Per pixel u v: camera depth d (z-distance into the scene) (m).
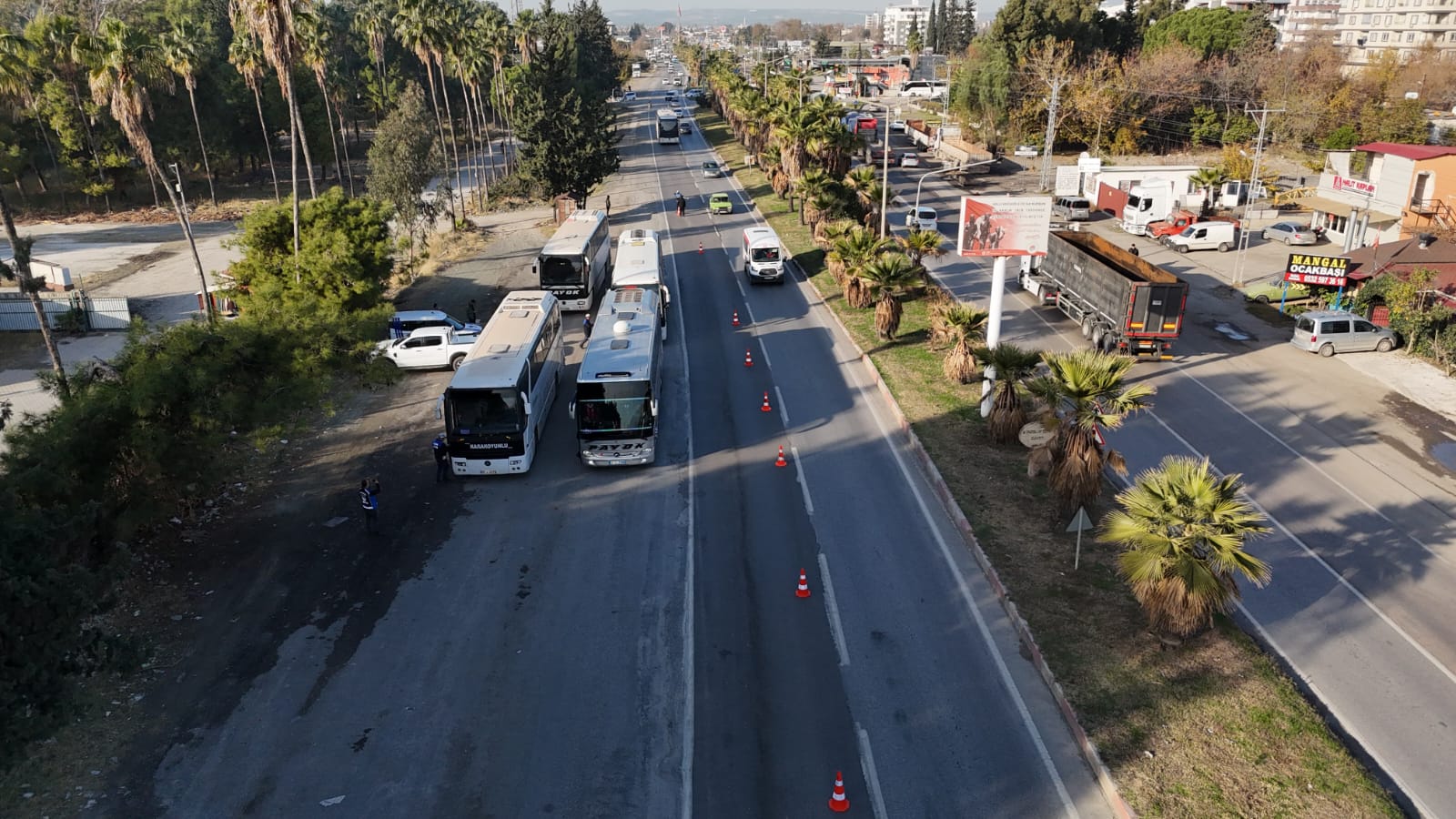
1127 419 28.39
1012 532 20.45
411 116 53.03
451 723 14.87
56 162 72.81
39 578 12.84
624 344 25.69
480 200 72.25
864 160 86.56
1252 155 68.75
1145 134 91.06
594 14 129.62
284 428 22.14
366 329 24.98
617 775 13.69
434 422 28.41
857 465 24.70
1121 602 17.77
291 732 14.68
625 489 23.55
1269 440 26.77
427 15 66.62
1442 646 17.27
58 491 17.09
